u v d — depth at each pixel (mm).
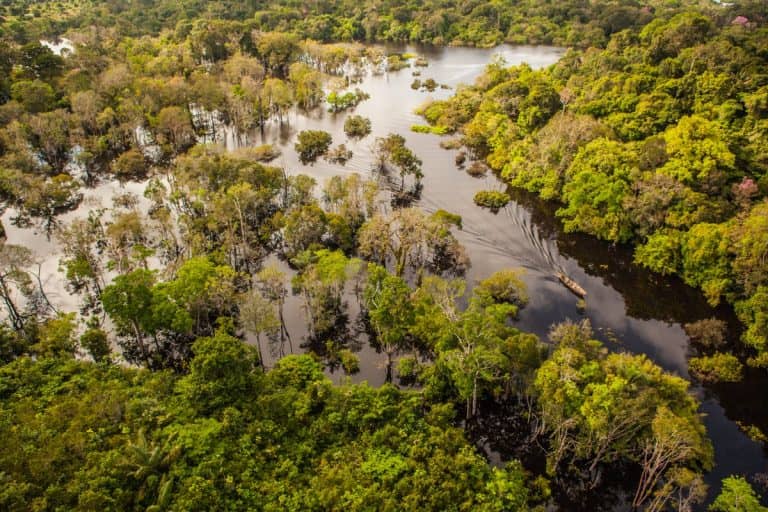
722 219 98750
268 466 59844
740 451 70188
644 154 112000
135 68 185375
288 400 66875
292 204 122000
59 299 96125
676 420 57062
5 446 58312
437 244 107688
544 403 63781
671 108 130750
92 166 145375
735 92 128625
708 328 86562
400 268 101875
